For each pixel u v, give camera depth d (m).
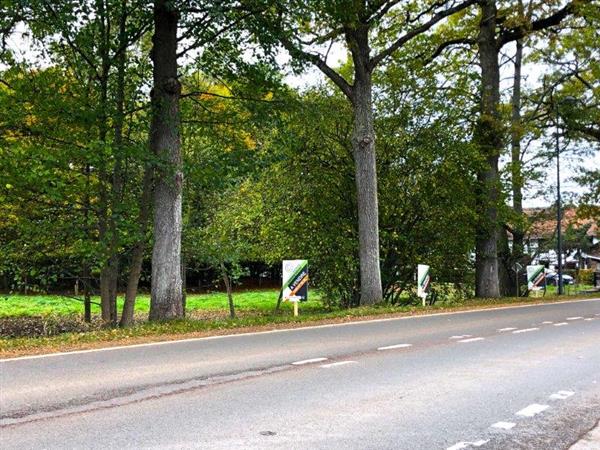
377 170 23.91
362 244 20.02
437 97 24.03
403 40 20.55
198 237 19.78
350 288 25.88
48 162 13.77
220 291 44.81
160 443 5.21
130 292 16.42
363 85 20.03
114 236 15.34
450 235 25.03
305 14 14.32
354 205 24.53
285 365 8.91
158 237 14.55
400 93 23.66
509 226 32.09
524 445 5.41
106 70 15.32
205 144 18.03
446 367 8.95
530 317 16.70
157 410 6.30
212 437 5.40
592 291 43.00
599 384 7.91
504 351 10.49
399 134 23.73
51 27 13.86
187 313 27.00
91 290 18.67
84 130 15.16
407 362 9.32
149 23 15.34
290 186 23.52
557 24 26.83
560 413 6.51
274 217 23.62
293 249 24.73
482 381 8.01
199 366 8.77
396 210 24.84
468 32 27.11
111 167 15.83
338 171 23.94
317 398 6.92
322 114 18.38
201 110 17.14
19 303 27.47
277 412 6.29
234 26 14.95
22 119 14.91
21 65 15.23
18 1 12.52
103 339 11.52
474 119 25.30
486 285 26.02
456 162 23.88
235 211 20.78
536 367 9.03
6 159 13.76
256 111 16.16
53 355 9.66
